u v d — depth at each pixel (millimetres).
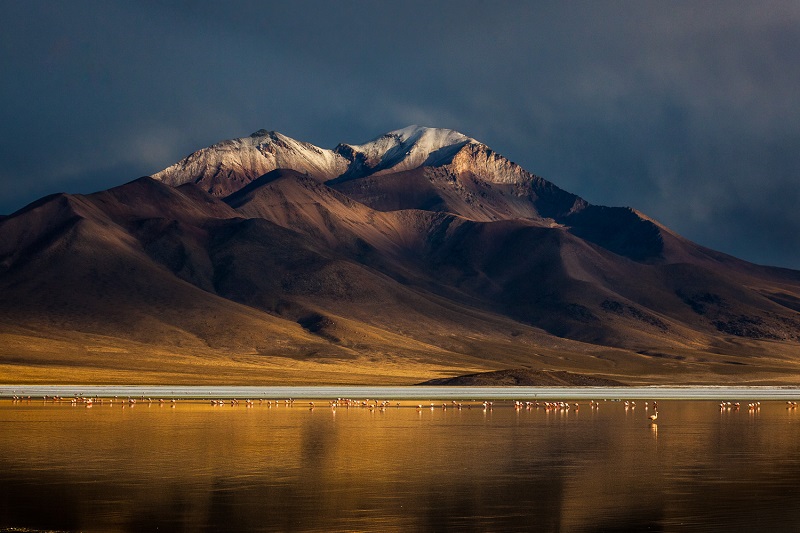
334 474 63625
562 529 47656
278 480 60812
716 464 70438
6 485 58062
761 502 54625
